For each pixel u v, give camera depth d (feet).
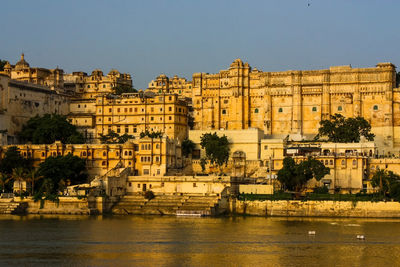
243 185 625.00
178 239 475.72
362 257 423.64
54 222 556.92
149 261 410.31
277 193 615.16
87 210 613.93
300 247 450.71
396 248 449.48
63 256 423.23
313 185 651.25
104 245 455.22
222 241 468.34
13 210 616.39
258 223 551.59
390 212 579.89
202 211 598.75
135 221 563.89
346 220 570.46
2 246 452.76
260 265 402.52
